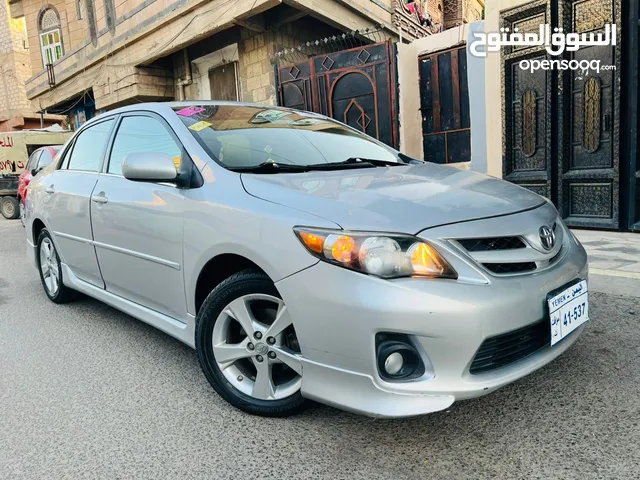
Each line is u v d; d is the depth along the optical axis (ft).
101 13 43.73
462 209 7.01
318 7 31.53
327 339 6.51
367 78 27.81
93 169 11.98
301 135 10.64
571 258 7.70
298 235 6.73
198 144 9.05
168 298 9.21
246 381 7.98
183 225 8.48
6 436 7.62
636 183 18.70
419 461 6.57
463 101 26.35
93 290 12.19
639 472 6.14
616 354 9.20
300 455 6.83
